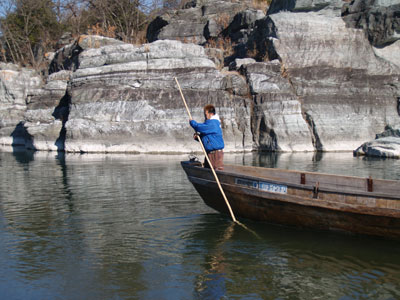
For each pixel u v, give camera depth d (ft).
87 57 61.16
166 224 19.86
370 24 65.05
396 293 12.71
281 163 42.42
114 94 57.52
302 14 65.98
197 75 57.67
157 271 14.25
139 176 34.42
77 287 13.03
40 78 90.58
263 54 66.80
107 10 105.09
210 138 20.75
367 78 64.23
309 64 63.21
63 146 63.36
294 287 13.10
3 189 29.04
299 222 18.79
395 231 16.60
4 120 84.33
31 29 112.57
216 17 91.35
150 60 57.72
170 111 56.59
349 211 16.98
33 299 12.25
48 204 24.16
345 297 12.46
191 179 22.06
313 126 59.98
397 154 48.91
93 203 24.31
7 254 15.83
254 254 15.87
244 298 12.37
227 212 21.33
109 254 15.85
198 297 12.41
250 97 60.18
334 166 40.06
